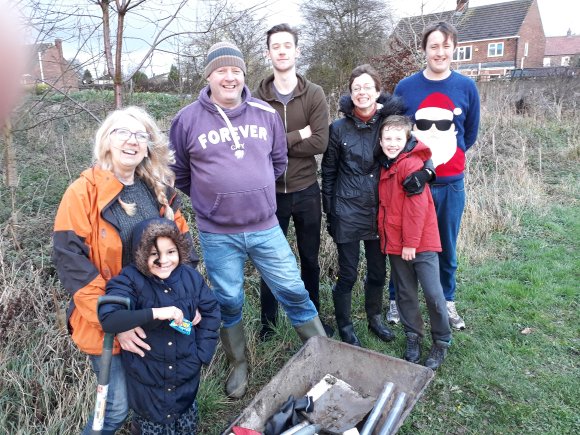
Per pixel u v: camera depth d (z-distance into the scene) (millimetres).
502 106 12180
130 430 2869
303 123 3385
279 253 3055
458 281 4895
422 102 3627
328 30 19156
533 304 4391
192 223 5055
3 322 3166
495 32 37531
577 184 8273
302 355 2820
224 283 3062
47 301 3553
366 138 3387
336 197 3516
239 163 2807
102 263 2234
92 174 2238
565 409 3078
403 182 3172
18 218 4602
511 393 3252
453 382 3379
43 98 3748
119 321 2059
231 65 2717
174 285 2305
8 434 2688
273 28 3285
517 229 6246
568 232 6199
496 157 8875
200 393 3139
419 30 8859
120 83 3516
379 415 2482
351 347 2852
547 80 14547
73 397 2910
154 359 2268
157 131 2410
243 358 3328
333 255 4793
